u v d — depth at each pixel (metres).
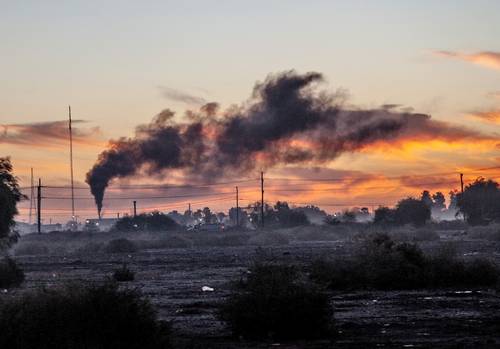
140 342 37.34
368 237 82.56
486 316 52.44
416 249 81.38
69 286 38.03
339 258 80.94
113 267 140.12
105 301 37.03
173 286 89.06
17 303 36.78
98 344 35.84
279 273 47.50
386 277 76.88
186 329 49.88
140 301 38.62
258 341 44.09
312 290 46.06
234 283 49.84
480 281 78.94
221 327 50.50
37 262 174.62
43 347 35.38
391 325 49.19
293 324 45.41
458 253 142.38
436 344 40.56
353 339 43.72
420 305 60.81
